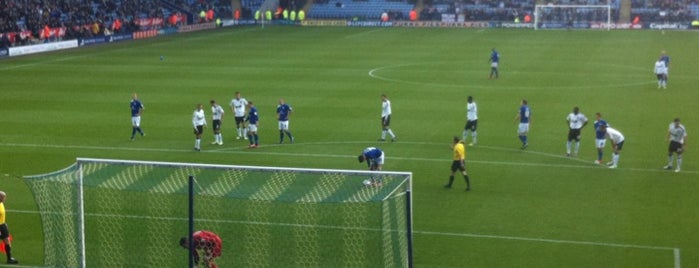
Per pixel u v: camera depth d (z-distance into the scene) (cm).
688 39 7644
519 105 4350
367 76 5381
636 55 6481
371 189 2206
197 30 8806
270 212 2319
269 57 6412
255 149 3397
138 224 2234
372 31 8675
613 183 2848
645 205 2592
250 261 1989
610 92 4738
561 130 3719
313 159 3212
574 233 2330
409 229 1636
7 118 4022
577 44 7344
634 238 2288
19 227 2359
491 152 3309
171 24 8669
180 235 2162
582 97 4584
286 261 1988
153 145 3481
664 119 3950
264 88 4909
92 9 8144
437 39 7831
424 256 2152
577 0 9538
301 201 2206
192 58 6375
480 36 8094
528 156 3241
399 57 6412
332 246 2072
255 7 9850
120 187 2392
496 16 9300
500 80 5216
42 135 3659
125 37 7806
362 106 4319
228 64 6000
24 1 7562
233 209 2339
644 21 8875
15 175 2975
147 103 4441
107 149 3403
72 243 1973
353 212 2309
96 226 2214
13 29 7069
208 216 2286
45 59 6334
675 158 3180
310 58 6344
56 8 7775
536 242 2259
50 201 2077
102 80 5253
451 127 3797
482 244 2244
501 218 2464
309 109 4241
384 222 2092
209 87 4969
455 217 2472
